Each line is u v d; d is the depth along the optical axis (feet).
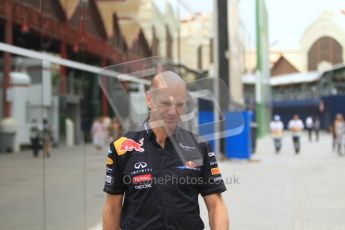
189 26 55.31
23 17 18.13
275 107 182.80
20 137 17.83
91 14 25.52
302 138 128.36
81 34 24.02
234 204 29.27
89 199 24.08
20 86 17.90
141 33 33.86
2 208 16.49
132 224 8.10
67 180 21.77
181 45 53.72
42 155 19.49
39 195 19.06
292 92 173.88
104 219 8.60
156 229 7.98
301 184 37.88
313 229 23.24
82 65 24.25
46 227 19.56
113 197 8.54
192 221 8.11
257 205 29.04
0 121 16.63
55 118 21.03
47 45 20.25
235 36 59.93
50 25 20.53
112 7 27.78
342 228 23.43
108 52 27.40
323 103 163.43
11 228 17.04
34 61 19.02
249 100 99.96
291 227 23.76
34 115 18.98
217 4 51.42
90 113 24.89
